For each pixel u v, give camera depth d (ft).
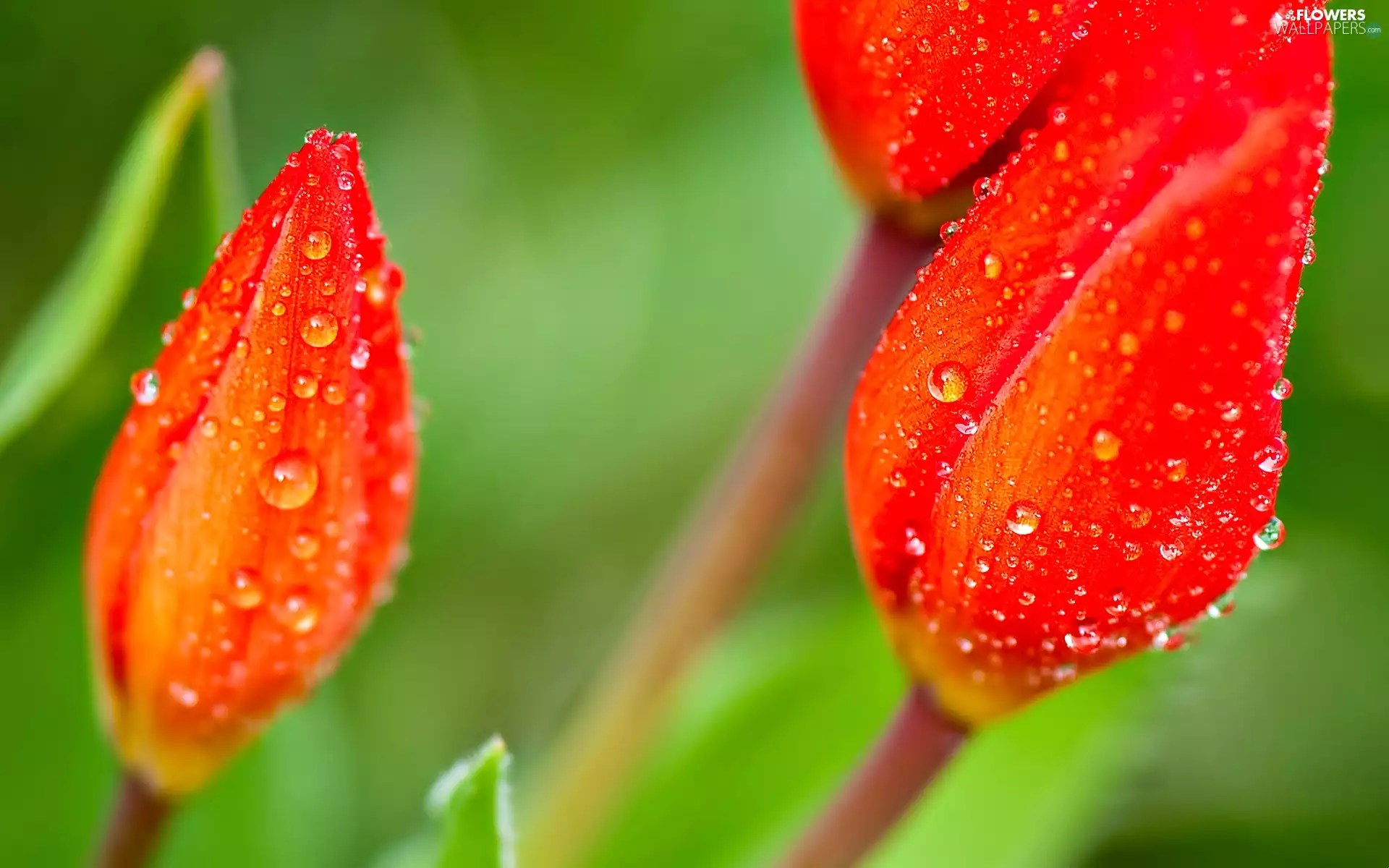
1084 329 0.96
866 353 1.11
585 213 1.69
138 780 1.06
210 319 1.00
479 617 1.57
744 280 1.64
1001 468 0.97
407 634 1.52
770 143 1.64
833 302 1.11
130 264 1.10
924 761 1.03
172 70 1.53
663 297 1.65
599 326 1.65
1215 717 1.44
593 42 1.70
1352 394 1.47
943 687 1.02
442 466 1.50
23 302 1.47
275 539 1.01
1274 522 0.99
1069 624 0.99
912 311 0.98
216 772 1.06
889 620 1.02
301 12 1.64
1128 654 1.00
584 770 1.19
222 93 1.12
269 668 1.03
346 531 1.02
